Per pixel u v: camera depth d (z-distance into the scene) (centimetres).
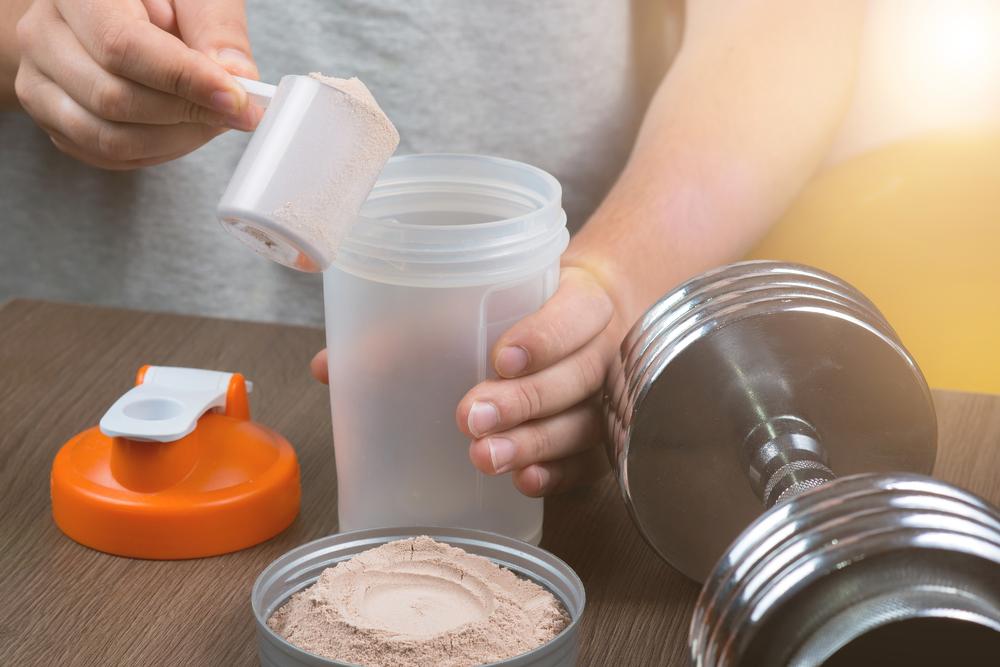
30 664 52
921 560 38
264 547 63
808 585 38
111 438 63
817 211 112
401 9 111
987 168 113
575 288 65
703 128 93
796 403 56
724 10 103
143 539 61
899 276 110
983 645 38
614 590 59
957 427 76
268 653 48
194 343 88
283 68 115
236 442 65
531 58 113
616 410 58
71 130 72
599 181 120
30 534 63
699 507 57
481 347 58
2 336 88
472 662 48
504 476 61
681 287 58
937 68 118
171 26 70
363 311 57
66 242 125
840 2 103
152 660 53
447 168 62
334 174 51
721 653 40
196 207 121
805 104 97
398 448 59
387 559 55
